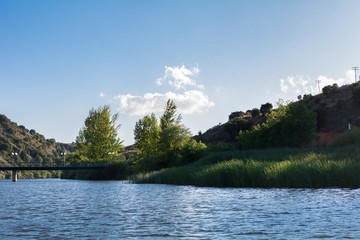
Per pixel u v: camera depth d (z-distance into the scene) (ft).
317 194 61.26
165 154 199.31
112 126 272.10
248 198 60.29
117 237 31.40
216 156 138.92
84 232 33.83
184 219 40.50
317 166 78.13
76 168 224.53
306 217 39.24
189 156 171.32
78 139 280.92
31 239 31.01
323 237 29.48
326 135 220.64
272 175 82.43
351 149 105.81
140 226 36.60
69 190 105.40
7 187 140.46
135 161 231.91
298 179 78.18
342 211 42.52
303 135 161.79
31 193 94.22
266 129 174.91
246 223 36.76
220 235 31.40
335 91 281.33
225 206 50.85
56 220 41.45
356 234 30.30
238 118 293.02
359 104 233.14
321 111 241.55
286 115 168.96
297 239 29.07
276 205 49.78
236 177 89.61
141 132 232.32
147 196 72.28
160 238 30.78
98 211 49.34
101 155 266.98
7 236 32.35
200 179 101.19
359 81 275.18
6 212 49.73
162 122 221.87
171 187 100.07
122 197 71.72
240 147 185.47
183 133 199.72
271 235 30.76
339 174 72.95
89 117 268.21
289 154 116.06
